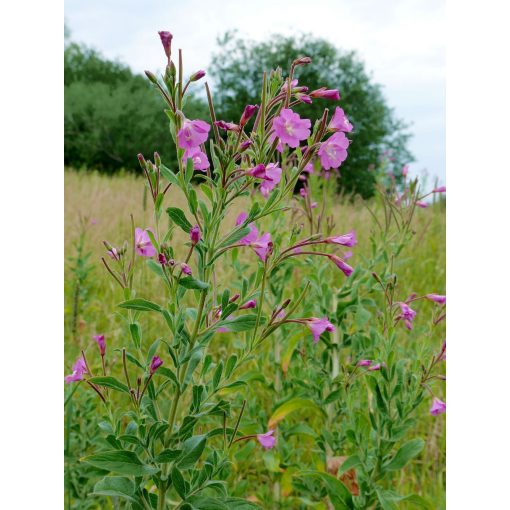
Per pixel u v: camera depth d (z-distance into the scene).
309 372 2.80
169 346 1.85
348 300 2.86
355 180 8.08
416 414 3.40
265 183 1.84
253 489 3.10
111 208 5.59
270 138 1.86
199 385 1.87
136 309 1.79
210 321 1.94
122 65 16.22
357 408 2.72
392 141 7.39
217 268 3.47
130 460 1.78
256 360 2.98
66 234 4.95
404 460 2.29
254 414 2.87
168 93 1.71
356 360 2.69
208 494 2.33
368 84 8.03
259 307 1.84
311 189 3.42
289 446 2.85
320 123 1.80
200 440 1.83
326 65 7.80
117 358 3.12
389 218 2.82
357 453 2.37
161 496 1.87
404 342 3.50
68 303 3.87
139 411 1.84
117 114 14.68
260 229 2.70
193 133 1.69
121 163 14.77
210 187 1.85
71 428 2.70
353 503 2.34
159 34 1.70
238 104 6.86
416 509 2.81
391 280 2.38
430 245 4.85
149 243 2.02
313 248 2.76
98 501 2.68
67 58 15.73
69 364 3.17
